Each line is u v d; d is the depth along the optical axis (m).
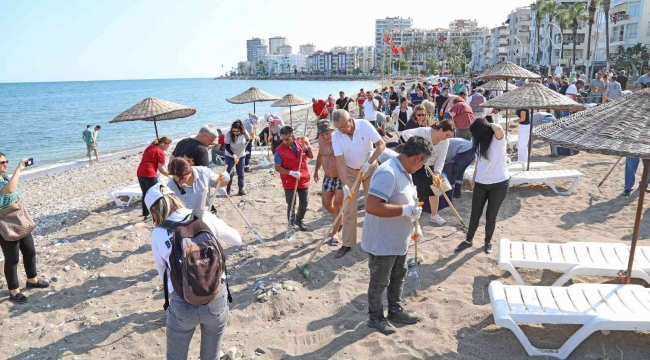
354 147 5.83
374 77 189.62
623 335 4.00
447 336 4.16
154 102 8.50
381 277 4.09
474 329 4.25
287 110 49.00
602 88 18.06
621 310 3.73
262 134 15.55
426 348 4.00
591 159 11.09
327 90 104.06
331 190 6.52
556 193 8.36
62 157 23.41
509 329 4.18
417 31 187.25
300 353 4.09
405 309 4.62
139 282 5.80
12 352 4.39
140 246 7.09
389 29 189.38
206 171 5.19
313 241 6.70
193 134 30.09
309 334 4.36
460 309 4.59
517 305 3.92
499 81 17.25
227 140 9.66
